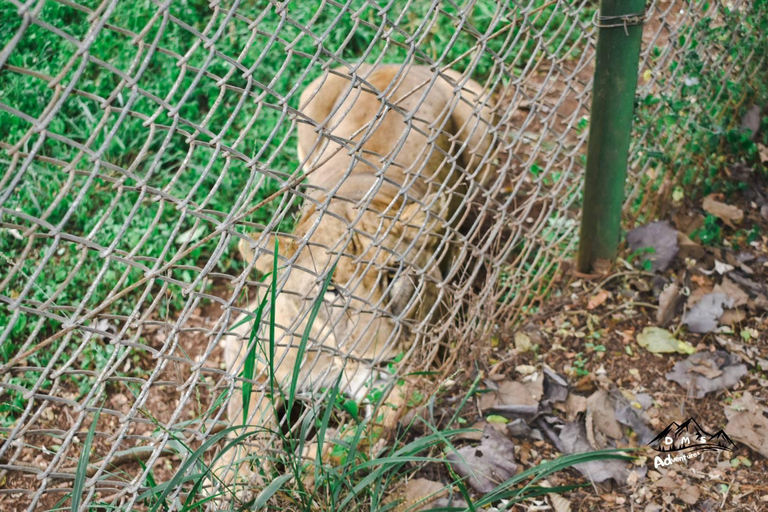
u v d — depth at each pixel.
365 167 3.61
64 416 3.37
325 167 3.76
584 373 3.00
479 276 3.75
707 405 2.84
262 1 5.29
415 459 2.14
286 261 2.15
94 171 1.54
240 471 2.67
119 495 1.90
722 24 3.97
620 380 2.96
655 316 3.20
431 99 3.94
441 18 5.14
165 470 3.15
